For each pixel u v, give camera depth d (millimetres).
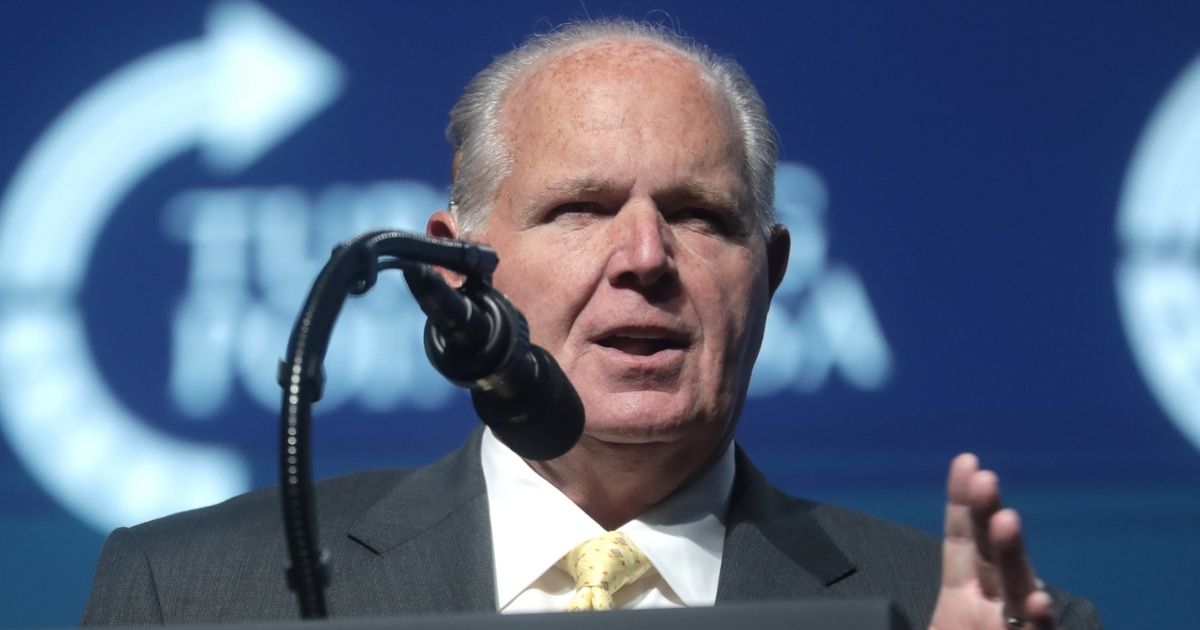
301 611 2174
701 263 3740
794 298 6984
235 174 7266
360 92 7320
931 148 7090
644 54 3910
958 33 7168
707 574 3830
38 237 7215
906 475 6852
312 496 2213
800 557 3893
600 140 3750
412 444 6945
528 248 3770
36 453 7031
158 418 7062
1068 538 6781
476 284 2551
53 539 6965
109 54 7391
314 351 2262
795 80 7160
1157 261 6961
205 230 7219
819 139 7113
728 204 3797
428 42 7359
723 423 3818
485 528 3836
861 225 7043
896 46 7172
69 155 7289
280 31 7367
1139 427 6836
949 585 2547
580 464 3795
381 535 3836
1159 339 6895
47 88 7355
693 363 3711
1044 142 7070
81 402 7066
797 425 6891
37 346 7113
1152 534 6758
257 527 3949
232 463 7031
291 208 7238
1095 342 6914
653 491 3857
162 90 7340
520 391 2562
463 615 1963
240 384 7086
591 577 3643
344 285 2324
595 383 3670
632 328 3648
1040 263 6984
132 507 6996
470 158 3990
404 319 7016
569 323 3699
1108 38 7117
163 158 7285
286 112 7309
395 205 7242
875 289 6992
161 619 3736
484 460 4043
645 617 1969
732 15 7215
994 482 2436
